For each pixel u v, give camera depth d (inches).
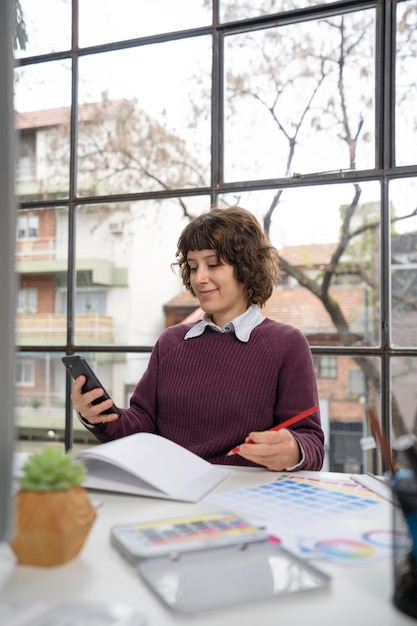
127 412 45.1
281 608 16.0
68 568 18.9
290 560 19.2
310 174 70.0
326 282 104.0
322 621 15.4
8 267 14.4
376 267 100.0
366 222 90.7
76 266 87.2
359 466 108.8
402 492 16.3
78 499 19.6
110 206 107.4
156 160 84.4
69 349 85.1
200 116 80.0
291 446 33.7
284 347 45.8
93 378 39.0
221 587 17.0
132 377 103.3
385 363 66.7
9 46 14.6
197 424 45.2
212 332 48.5
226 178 74.8
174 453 32.5
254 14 72.9
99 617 15.0
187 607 15.7
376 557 19.9
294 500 27.2
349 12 69.3
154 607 16.0
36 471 19.3
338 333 106.9
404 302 67.3
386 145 65.7
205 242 47.1
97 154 86.5
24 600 16.2
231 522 22.3
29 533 18.6
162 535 20.7
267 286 50.6
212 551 19.5
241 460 43.0
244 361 45.5
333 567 19.0
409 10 65.5
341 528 22.9
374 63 68.9
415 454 20.0
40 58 84.7
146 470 28.8
